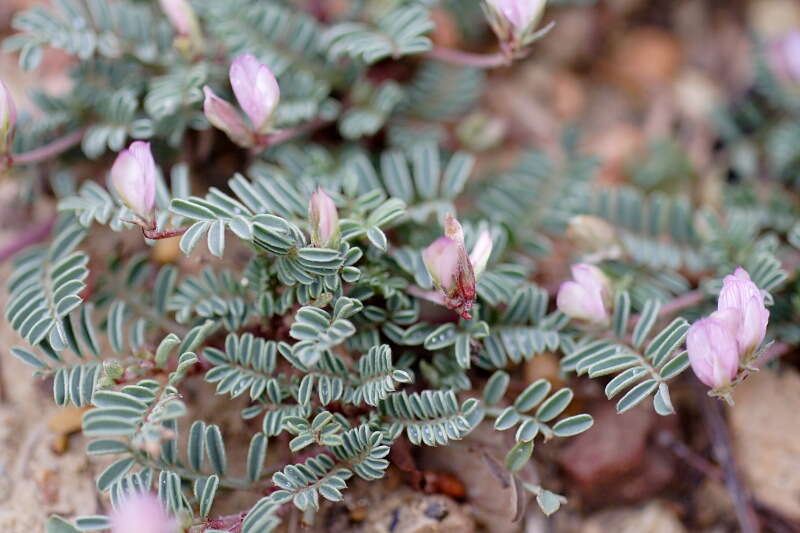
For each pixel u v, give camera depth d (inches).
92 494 12.4
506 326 12.5
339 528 12.4
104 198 12.3
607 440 12.9
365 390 11.9
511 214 13.5
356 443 11.8
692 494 13.1
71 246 12.5
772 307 12.8
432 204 12.9
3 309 13.0
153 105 12.7
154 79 13.1
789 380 13.1
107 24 13.2
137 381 12.1
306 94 13.4
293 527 12.2
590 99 15.5
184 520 11.5
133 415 11.5
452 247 11.5
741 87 15.4
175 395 11.5
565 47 15.5
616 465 12.8
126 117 12.9
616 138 15.3
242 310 12.3
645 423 13.0
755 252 12.9
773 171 14.6
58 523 11.4
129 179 11.5
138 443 11.3
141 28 13.3
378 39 13.1
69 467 12.5
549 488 12.8
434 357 12.4
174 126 13.1
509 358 12.9
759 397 13.1
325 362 11.9
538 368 12.9
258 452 12.0
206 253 13.1
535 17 12.4
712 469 13.0
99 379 11.8
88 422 11.3
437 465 12.6
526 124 15.1
